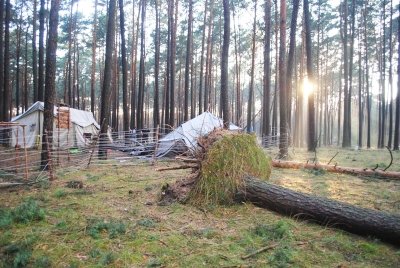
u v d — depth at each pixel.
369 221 4.38
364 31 30.09
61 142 14.98
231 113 46.50
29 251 3.81
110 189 7.18
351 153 18.69
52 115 9.40
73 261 3.62
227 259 3.69
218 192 5.82
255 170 6.35
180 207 5.66
